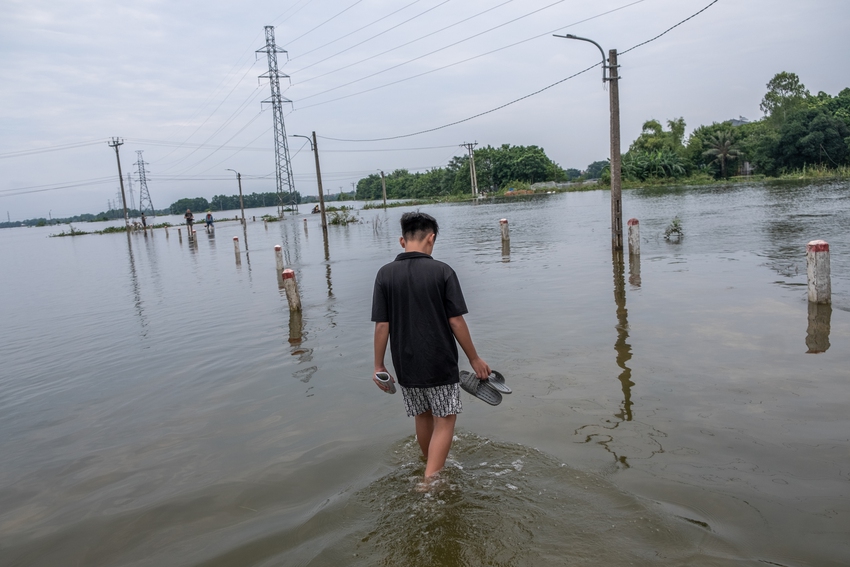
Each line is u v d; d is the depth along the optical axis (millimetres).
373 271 13875
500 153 98938
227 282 14430
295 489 3496
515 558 2561
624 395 4586
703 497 3021
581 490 3131
